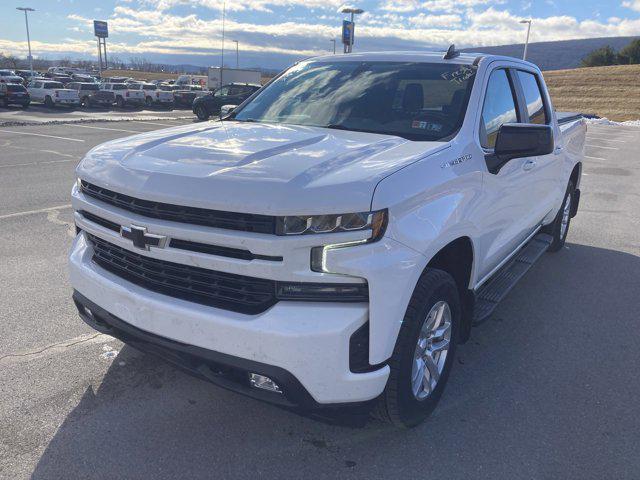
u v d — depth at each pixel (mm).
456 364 3836
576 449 2951
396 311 2512
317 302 2400
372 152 2875
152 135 3365
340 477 2686
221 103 28281
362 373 2488
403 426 2941
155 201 2539
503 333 4363
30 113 30203
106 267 2992
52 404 3164
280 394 2518
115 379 3445
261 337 2385
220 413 3146
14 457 2730
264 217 2342
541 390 3529
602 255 6539
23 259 5586
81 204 3012
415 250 2570
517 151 3268
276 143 3012
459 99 3525
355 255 2365
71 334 4012
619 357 4016
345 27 36594
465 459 2844
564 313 4789
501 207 3697
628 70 61938
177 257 2537
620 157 17375
